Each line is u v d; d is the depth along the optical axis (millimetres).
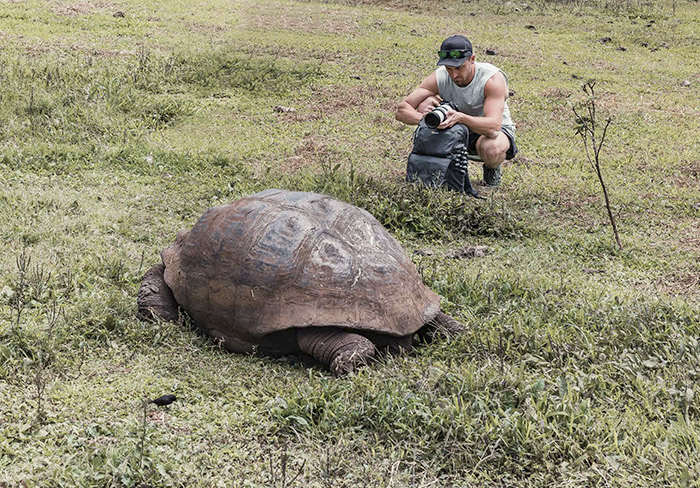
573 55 14953
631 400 3902
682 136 10375
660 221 7367
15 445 3424
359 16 17266
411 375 4098
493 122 7484
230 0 18062
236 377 4129
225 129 9758
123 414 3752
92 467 3236
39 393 3711
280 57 13492
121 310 4812
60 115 9297
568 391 3807
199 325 4613
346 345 4109
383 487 3279
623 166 9094
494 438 3496
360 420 3715
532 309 4992
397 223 6859
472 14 18266
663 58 15008
